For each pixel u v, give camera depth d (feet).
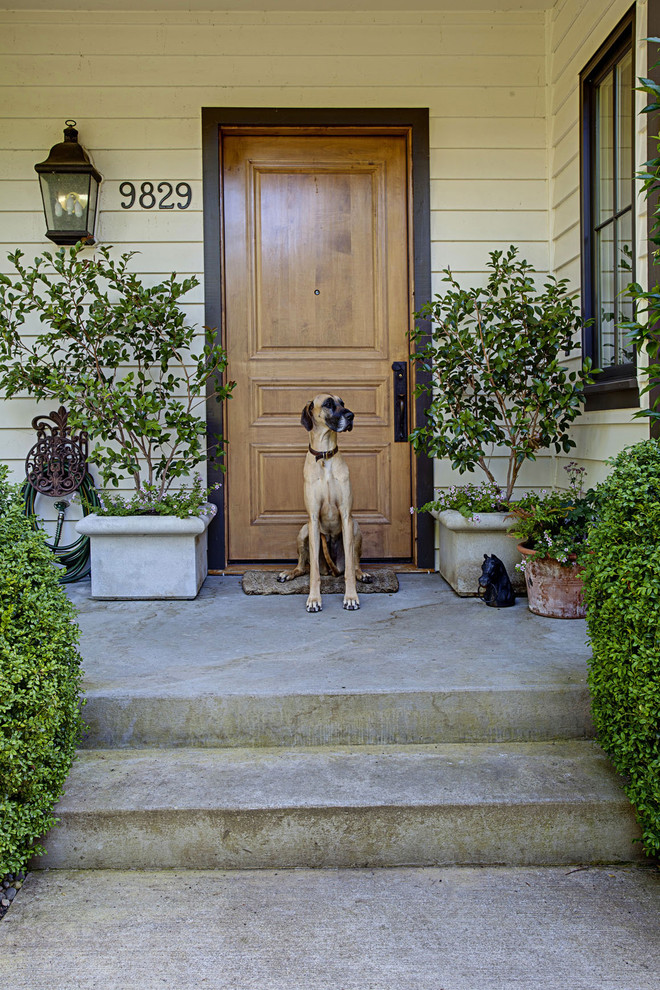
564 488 13.55
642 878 7.39
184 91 13.73
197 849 7.57
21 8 13.50
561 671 9.25
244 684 8.95
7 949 6.44
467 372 13.24
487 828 7.57
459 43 13.82
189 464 13.97
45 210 13.24
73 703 7.78
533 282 13.15
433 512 14.11
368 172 14.30
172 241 13.91
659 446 8.04
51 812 7.48
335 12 13.70
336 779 7.98
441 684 8.87
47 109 13.67
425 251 13.94
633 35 10.52
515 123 13.93
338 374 14.39
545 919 6.76
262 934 6.59
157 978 6.10
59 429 13.79
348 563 12.22
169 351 13.01
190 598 12.75
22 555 7.45
